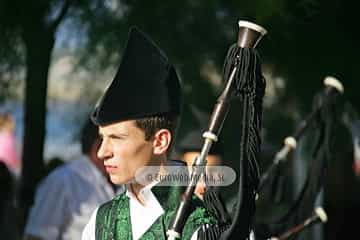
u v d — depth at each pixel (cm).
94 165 1252
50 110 1562
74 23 1356
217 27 1351
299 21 1259
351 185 1311
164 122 729
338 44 1330
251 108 710
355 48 1335
